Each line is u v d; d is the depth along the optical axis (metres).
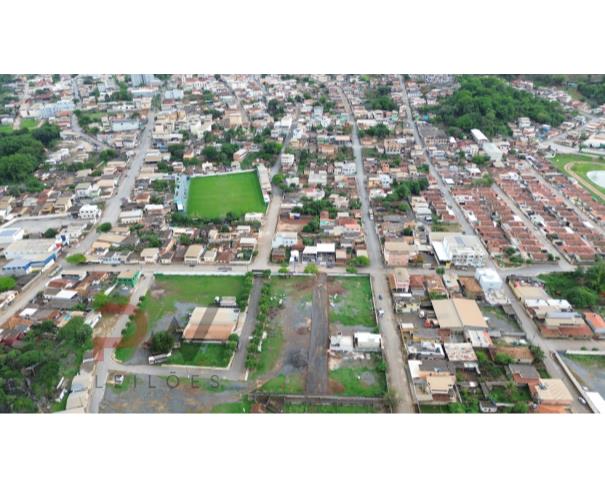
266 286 154.12
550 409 109.31
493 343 129.88
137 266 172.62
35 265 171.38
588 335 131.75
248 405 111.12
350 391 114.94
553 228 193.88
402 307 143.25
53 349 129.62
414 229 194.50
